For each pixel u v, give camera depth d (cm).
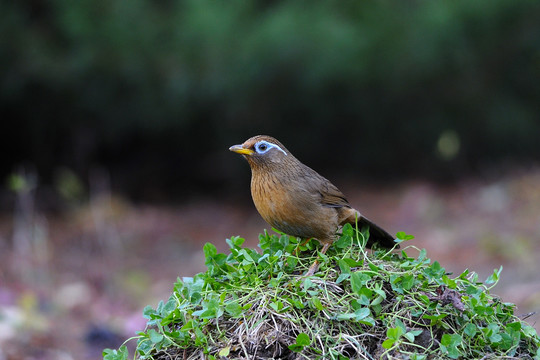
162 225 1522
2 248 1346
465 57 1622
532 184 1611
